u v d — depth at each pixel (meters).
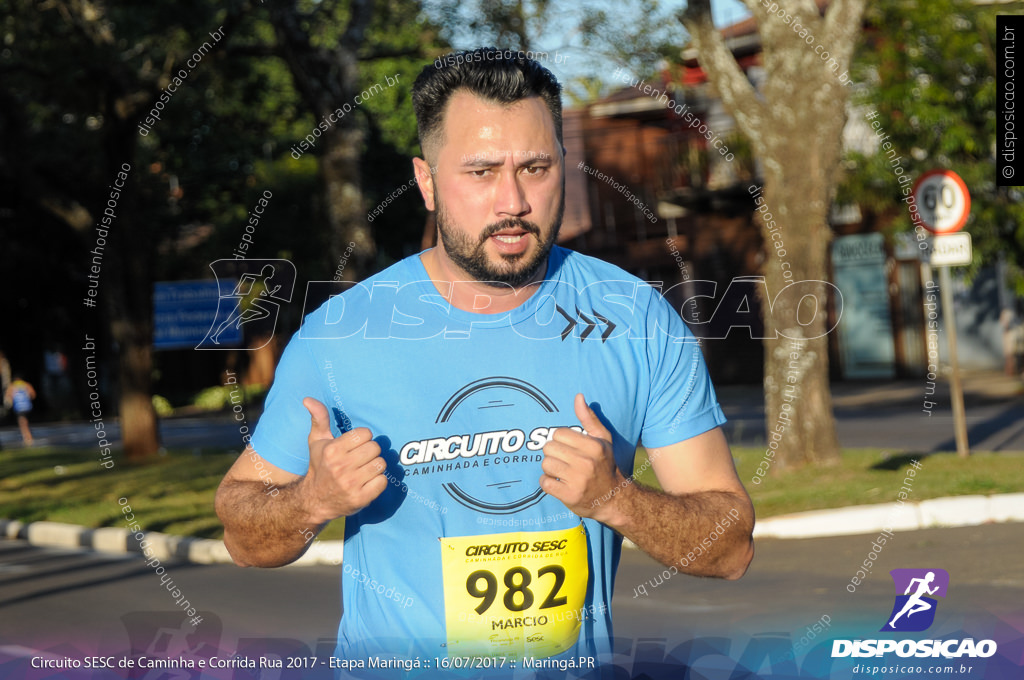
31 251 43.75
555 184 2.83
